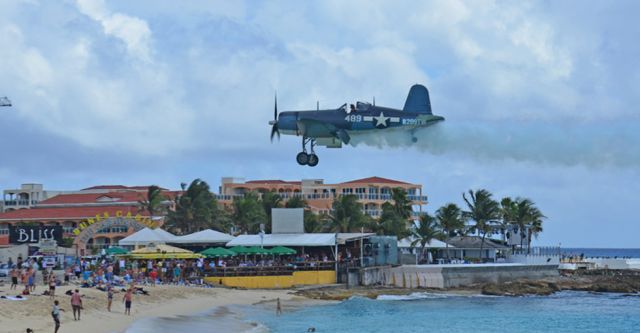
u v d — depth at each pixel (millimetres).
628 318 85250
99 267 87000
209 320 70438
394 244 114938
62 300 64062
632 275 135250
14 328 51625
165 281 94062
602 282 123688
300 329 69688
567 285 123125
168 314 71250
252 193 152000
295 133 61906
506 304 97875
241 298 89312
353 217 130625
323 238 105625
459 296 106750
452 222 135125
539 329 75750
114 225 106688
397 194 140750
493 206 141000
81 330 54750
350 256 110250
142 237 99688
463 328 74562
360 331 70438
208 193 135875
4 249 97438
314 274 102938
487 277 117750
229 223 138250
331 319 77938
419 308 90438
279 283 100125
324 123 61312
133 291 77250
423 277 110750
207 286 94562
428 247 128625
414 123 61531
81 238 105688
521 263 126500
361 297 97750
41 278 80875
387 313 84750
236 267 98188
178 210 133750
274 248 99562
